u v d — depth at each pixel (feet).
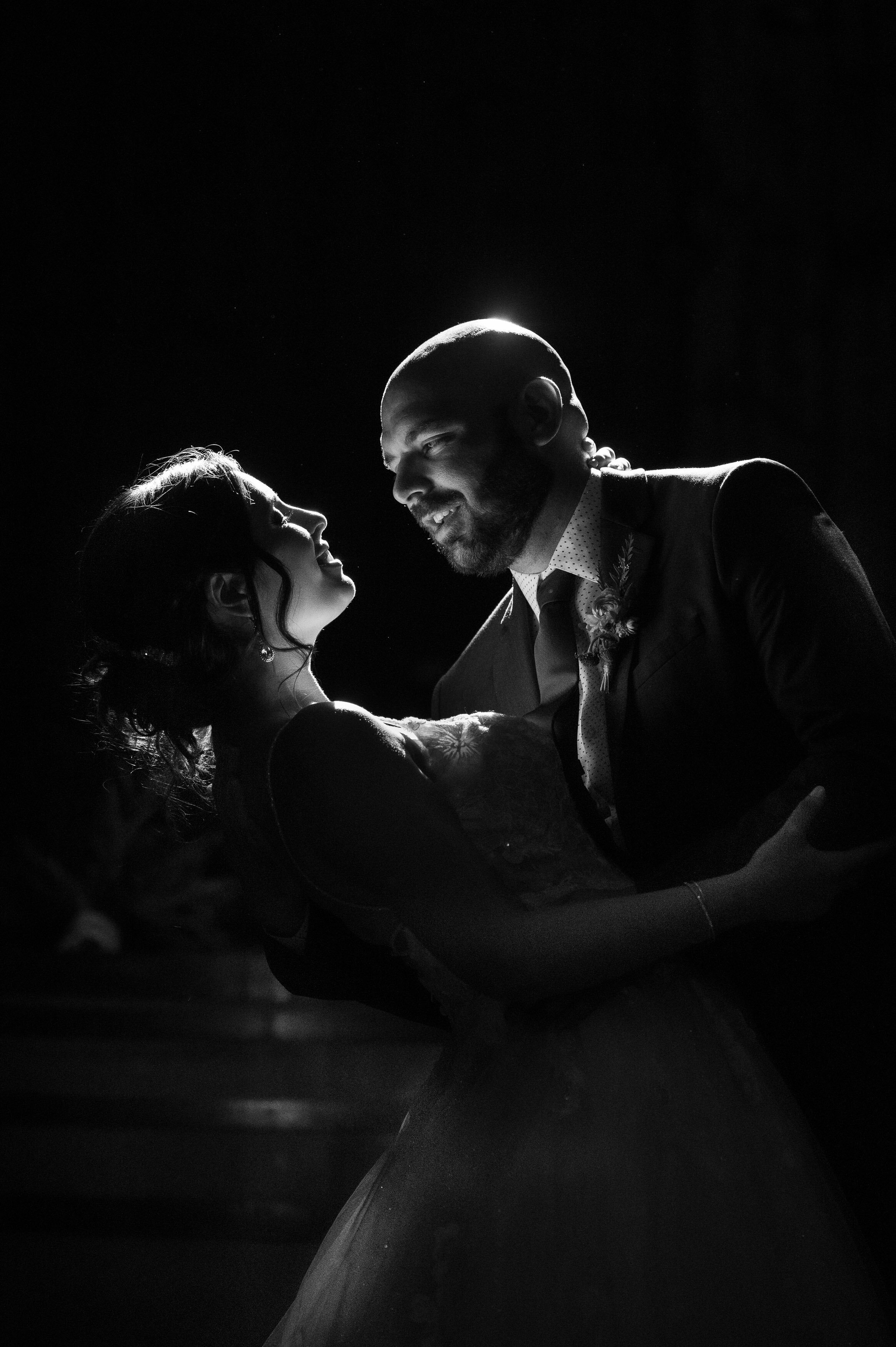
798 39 31.76
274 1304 12.78
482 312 39.88
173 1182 16.34
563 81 38.50
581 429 8.63
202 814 8.99
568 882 7.81
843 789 7.40
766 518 7.84
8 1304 12.92
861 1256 7.49
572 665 8.67
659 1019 7.68
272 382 41.86
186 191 41.34
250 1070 22.43
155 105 40.60
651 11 37.22
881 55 31.24
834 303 31.30
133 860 32.63
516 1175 7.28
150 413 42.52
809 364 31.32
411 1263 7.22
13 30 39.40
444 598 40.09
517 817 7.80
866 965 8.03
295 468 41.57
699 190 33.47
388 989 8.45
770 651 7.71
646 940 7.37
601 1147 7.29
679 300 37.22
